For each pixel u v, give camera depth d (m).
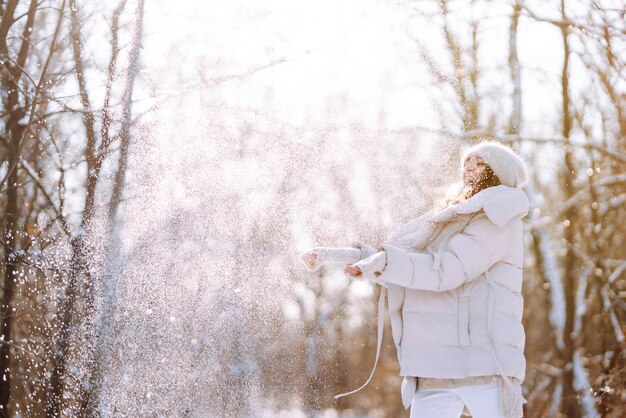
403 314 3.05
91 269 5.04
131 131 5.36
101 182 5.24
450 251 2.96
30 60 5.83
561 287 11.06
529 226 10.77
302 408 9.78
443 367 2.92
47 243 5.43
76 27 5.69
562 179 11.80
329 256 3.26
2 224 5.45
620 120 10.80
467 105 10.13
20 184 5.39
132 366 4.94
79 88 5.57
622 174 10.80
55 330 4.99
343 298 12.99
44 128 5.68
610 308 10.28
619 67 9.92
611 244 11.27
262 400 5.69
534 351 11.91
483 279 2.99
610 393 9.06
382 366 14.27
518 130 11.09
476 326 2.95
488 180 3.19
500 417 2.89
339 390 13.04
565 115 11.27
